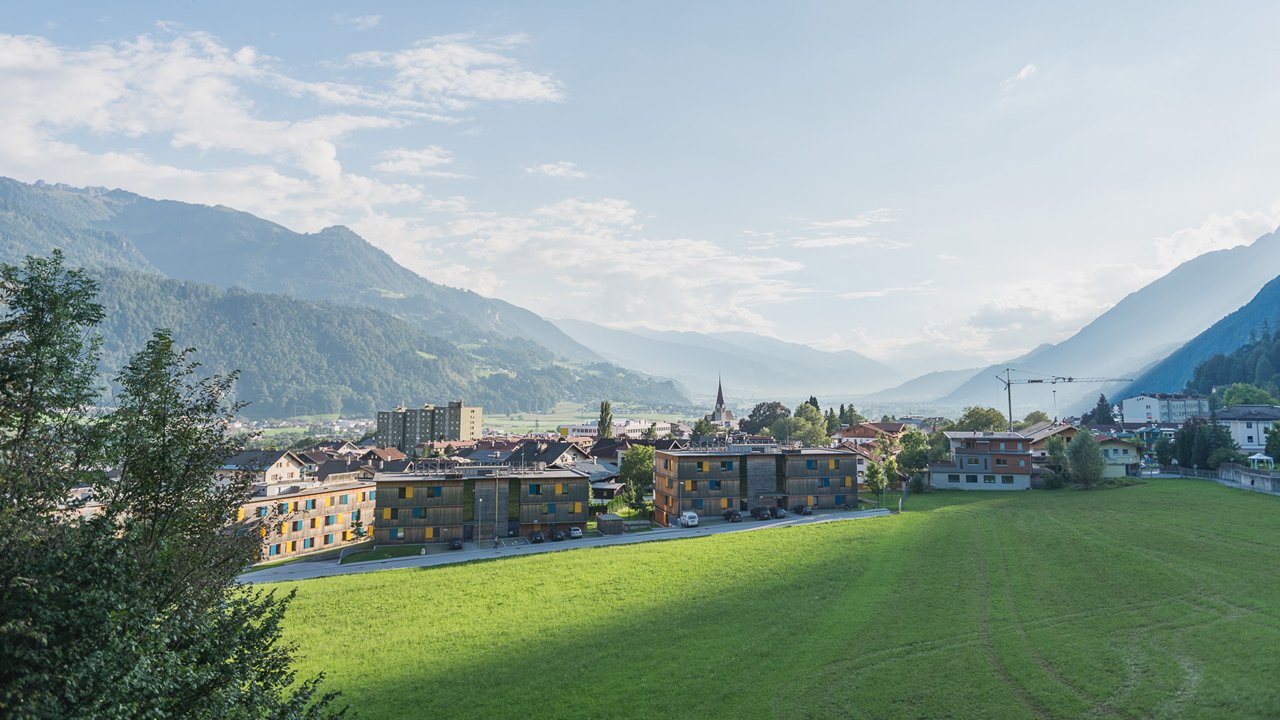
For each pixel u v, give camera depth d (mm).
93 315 18875
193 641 18500
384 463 159750
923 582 57312
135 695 14984
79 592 14977
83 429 18500
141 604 16047
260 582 68938
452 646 46406
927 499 112750
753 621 49094
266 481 128000
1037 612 48188
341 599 59000
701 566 66625
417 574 68500
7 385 17094
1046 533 75938
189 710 17250
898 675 38438
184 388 20828
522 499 94875
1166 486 111750
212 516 20719
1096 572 57969
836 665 40312
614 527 95375
